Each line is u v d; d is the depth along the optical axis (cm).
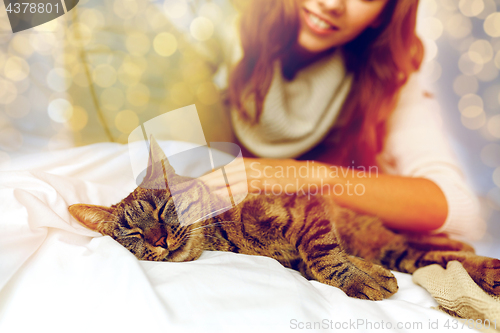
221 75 151
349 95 152
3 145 111
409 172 144
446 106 146
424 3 142
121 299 56
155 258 85
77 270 65
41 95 129
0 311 60
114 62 140
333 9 142
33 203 70
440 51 144
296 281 69
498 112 142
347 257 93
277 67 152
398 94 148
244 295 62
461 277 76
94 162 100
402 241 119
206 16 147
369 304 66
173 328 51
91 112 137
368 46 148
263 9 147
